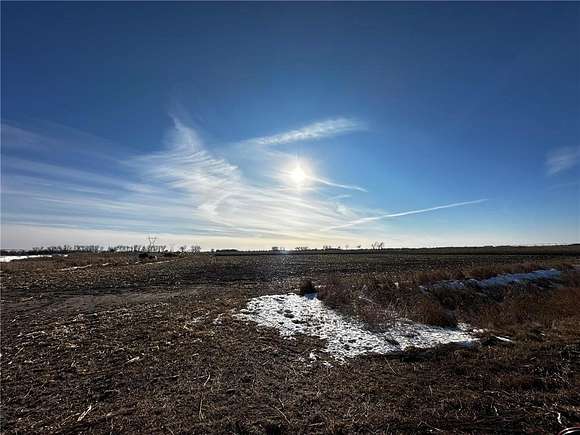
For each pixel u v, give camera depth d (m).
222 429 4.14
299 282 18.98
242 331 8.62
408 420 4.30
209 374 5.92
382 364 6.37
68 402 5.00
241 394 5.12
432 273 17.06
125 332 8.67
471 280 16.28
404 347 7.42
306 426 4.19
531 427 4.12
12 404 4.96
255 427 4.18
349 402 4.82
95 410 4.73
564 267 23.84
